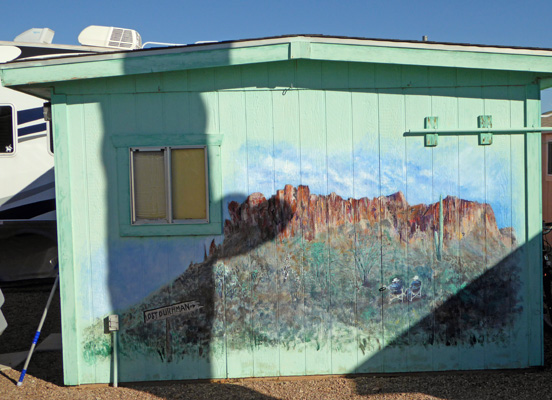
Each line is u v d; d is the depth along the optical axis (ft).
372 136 14.70
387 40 14.06
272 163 14.65
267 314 14.78
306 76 14.55
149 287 14.67
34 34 26.48
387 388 14.12
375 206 14.80
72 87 14.39
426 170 14.79
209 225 14.60
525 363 15.01
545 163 33.78
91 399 13.84
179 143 14.47
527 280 14.93
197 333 14.75
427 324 14.93
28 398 14.07
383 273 14.84
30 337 19.90
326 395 13.79
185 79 14.46
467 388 14.03
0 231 24.88
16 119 24.79
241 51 14.02
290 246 14.74
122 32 27.91
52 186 25.38
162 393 14.15
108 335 14.70
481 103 14.74
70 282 14.57
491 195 14.87
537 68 14.33
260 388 14.32
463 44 14.19
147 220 14.61
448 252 14.88
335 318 14.84
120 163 14.51
